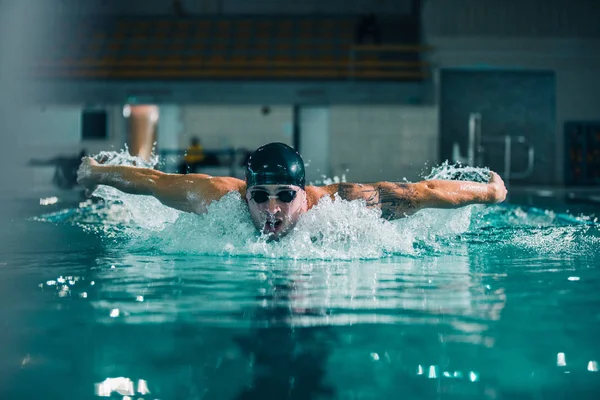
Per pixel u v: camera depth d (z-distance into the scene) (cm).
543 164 1330
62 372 142
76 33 1482
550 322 182
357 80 1363
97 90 1348
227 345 160
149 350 157
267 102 1352
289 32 1487
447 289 225
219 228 323
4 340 165
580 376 140
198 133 1397
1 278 246
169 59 1445
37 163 1309
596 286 231
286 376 140
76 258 293
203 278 244
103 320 184
